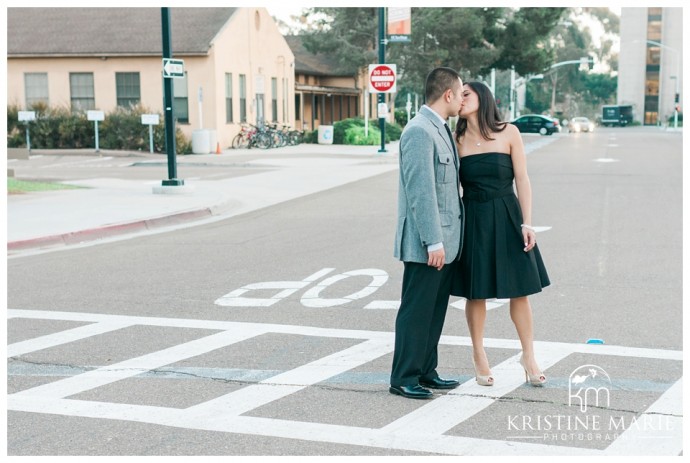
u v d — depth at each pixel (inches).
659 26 4520.2
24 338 277.4
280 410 204.4
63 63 1492.4
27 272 393.4
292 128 1840.6
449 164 211.9
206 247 463.2
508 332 279.1
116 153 1349.7
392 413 201.5
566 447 179.5
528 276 216.1
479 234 215.9
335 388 221.6
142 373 237.1
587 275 371.6
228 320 300.0
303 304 323.9
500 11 2358.5
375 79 1258.6
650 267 388.5
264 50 1660.9
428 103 213.8
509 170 217.3
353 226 537.3
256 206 658.8
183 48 1422.2
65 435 189.2
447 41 2121.1
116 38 1487.5
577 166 1008.2
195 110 1441.9
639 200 649.0
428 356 220.4
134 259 427.5
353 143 1669.5
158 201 639.1
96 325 294.4
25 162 1218.0
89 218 541.0
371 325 290.8
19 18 1582.2
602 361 243.0
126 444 183.2
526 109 4864.7
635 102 4584.2
